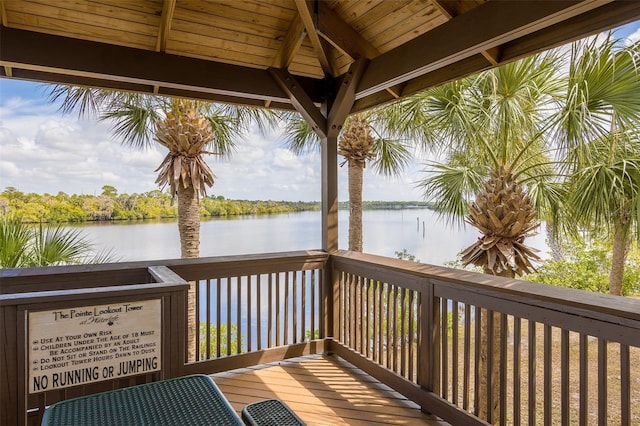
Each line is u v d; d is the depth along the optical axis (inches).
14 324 70.6
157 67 117.4
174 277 91.4
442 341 98.5
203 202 389.4
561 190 137.5
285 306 138.6
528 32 80.8
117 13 112.8
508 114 137.2
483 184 142.3
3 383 69.8
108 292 76.9
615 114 116.6
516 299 79.2
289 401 109.7
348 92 133.1
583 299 69.0
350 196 255.4
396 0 111.3
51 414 57.1
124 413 57.7
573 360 180.2
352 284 136.5
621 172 118.1
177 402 61.4
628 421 62.1
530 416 77.3
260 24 129.8
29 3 103.1
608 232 127.9
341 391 115.8
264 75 137.3
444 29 97.1
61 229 167.0
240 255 134.0
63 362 73.7
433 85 122.7
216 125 234.5
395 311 115.3
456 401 95.5
